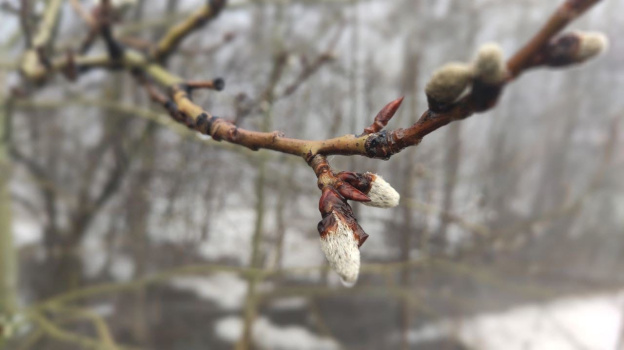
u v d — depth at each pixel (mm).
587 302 8703
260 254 6613
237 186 6336
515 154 8594
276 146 1168
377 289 5629
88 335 6777
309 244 6910
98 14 2848
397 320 7762
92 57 2859
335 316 7891
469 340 7555
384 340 7445
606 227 9836
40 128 6746
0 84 4383
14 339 5328
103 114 6215
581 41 1201
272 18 6082
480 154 7922
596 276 9039
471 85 942
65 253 6152
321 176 1030
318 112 5227
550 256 9000
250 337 5410
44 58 2881
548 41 1191
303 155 1100
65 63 2852
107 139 6160
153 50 2730
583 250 9594
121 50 2732
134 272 7445
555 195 10172
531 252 9070
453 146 6504
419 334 7555
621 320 8211
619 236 9891
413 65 6129
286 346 7266
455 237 6820
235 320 7777
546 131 10422
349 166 4758
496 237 6133
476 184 7121
